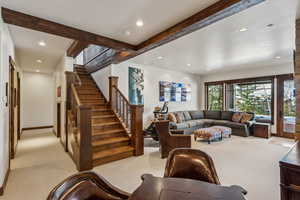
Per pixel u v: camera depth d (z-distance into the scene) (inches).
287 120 227.0
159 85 265.1
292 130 221.8
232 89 293.1
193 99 322.3
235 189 47.3
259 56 195.8
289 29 121.7
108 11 93.2
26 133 255.3
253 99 265.4
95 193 46.1
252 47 162.7
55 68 249.4
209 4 86.9
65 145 169.5
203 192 45.4
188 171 65.3
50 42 146.0
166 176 64.7
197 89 331.0
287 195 50.5
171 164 67.0
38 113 293.0
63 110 183.3
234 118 258.1
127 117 175.8
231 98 294.2
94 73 241.1
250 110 268.8
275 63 231.1
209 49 169.9
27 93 282.2
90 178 47.1
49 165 130.3
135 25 109.9
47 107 302.0
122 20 103.2
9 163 117.2
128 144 160.2
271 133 240.8
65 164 132.2
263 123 236.2
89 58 243.9
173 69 279.1
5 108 104.0
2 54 92.7
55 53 177.3
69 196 40.5
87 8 90.1
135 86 231.5
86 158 120.9
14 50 155.9
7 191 93.3
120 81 214.1
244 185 99.7
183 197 42.8
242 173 116.0
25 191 93.4
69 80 169.3
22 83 274.4
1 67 90.5
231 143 195.2
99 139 154.6
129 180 105.9
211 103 323.6
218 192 45.4
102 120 178.2
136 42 138.7
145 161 138.4
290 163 50.3
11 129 143.0
